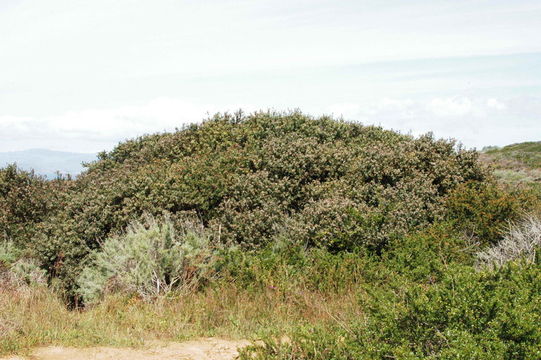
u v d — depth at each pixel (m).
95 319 7.37
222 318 7.52
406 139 15.58
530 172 27.69
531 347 3.95
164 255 8.92
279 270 8.70
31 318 6.94
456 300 4.58
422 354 4.17
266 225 10.72
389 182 12.27
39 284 9.77
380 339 4.68
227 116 16.25
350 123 16.56
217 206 11.65
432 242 9.25
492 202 10.41
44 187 14.56
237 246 10.10
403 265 8.52
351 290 8.09
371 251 9.73
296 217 10.88
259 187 11.74
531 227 9.47
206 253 9.30
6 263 10.57
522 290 4.88
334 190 11.76
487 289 4.91
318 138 14.92
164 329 7.00
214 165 12.61
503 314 4.25
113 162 16.23
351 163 12.79
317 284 8.37
